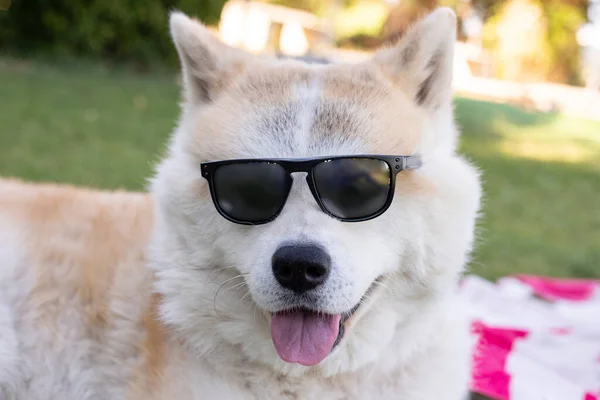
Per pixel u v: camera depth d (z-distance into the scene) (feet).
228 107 2.33
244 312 2.27
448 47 2.35
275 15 19.72
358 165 2.18
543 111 15.07
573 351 3.04
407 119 2.28
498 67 19.19
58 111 7.36
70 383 2.50
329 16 19.54
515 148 9.33
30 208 2.67
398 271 2.25
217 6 11.09
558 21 18.86
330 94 2.29
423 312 2.31
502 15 18.90
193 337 2.32
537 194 6.76
